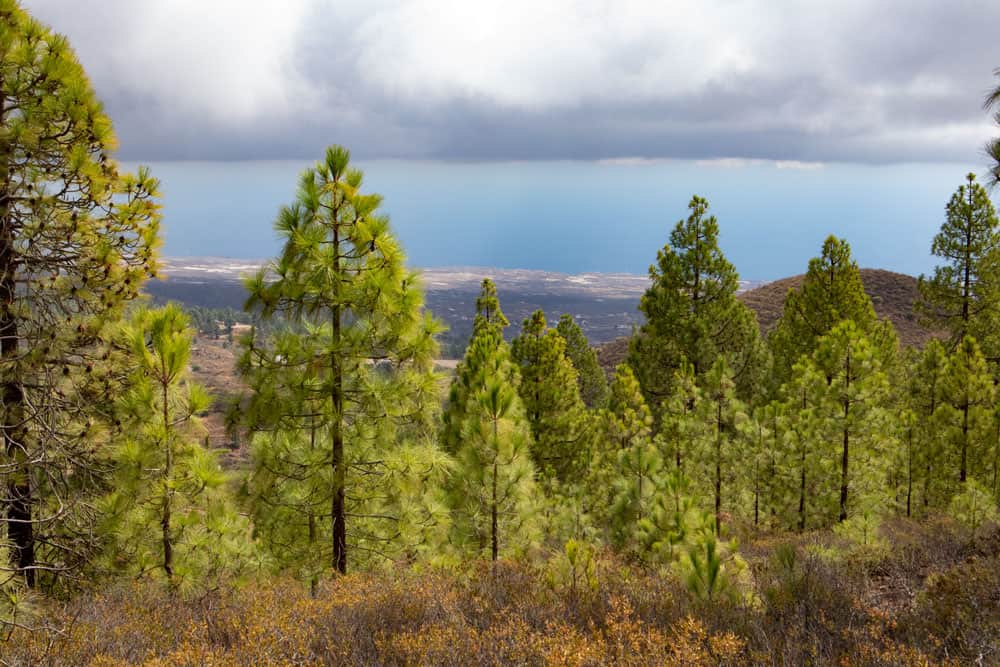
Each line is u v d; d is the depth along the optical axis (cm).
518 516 1050
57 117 827
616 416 1958
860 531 1017
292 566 851
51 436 792
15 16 809
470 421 1077
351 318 844
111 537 810
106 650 498
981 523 1295
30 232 798
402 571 848
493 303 2823
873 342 2428
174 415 847
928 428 1884
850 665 442
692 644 473
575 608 592
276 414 806
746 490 1741
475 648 464
